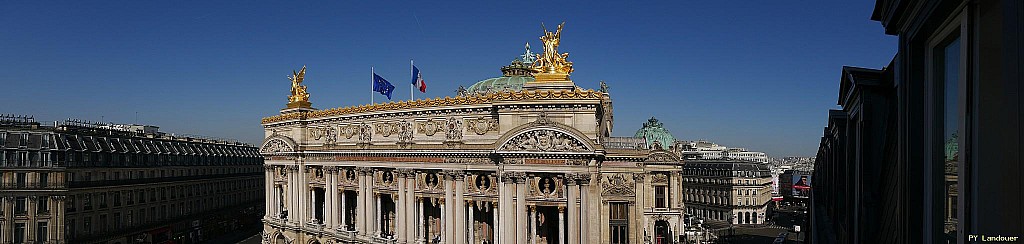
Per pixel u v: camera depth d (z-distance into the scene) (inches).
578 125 2377.0
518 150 2368.4
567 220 2415.1
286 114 3558.1
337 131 3235.7
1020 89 267.7
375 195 2957.7
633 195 3198.8
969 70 321.1
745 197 7377.0
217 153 5959.6
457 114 2635.3
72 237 3966.5
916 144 427.8
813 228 1695.4
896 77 554.3
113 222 4350.4
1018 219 271.4
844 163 1000.2
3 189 3681.1
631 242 3196.4
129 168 4544.8
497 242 2488.9
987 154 301.3
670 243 4156.0
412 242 2741.1
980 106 308.7
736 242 5620.1
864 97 666.2
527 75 3555.6
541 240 2598.4
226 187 6077.8
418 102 2751.0
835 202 1123.9
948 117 384.2
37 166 3784.5
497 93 2474.2
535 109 2417.6
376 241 2866.6
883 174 652.7
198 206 5492.1
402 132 2829.7
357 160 2989.7
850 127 834.2
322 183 3262.8
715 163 7805.1
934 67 404.8
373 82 3139.8
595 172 2327.8
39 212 3779.5
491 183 2504.9
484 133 2556.6
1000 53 287.1
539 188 2416.3
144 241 4633.4
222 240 5546.3
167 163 5044.3
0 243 3654.0
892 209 587.8
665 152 4215.1
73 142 4030.5
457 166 2564.0
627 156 3272.6
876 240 657.0
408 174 2758.4
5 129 3750.0
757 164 7721.5
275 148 3513.8
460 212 2559.1
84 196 4082.2
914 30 412.8
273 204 3651.6
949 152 380.8
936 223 404.5
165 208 4970.5
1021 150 266.2
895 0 440.5
